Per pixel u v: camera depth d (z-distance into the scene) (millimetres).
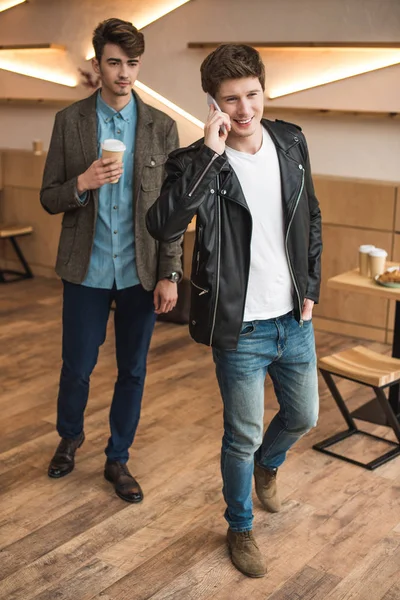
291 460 3529
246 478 2674
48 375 4586
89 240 3014
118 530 2965
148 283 3041
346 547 2857
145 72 5820
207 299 2471
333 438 3703
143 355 3162
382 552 2828
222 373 2584
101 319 3121
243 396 2570
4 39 6629
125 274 3055
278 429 2861
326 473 3418
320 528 2980
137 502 3154
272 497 3053
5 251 7086
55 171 3057
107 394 4281
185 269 5848
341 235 5273
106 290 3078
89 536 2920
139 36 2883
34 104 6621
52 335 5332
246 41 5312
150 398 4227
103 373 4586
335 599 2566
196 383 4465
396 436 3566
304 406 2721
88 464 3479
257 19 5242
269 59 5273
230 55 2311
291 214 2482
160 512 3094
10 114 6867
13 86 6734
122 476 3221
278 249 2510
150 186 3016
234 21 5336
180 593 2594
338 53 5016
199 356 4922
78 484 3301
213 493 3242
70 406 3279
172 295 3064
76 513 3078
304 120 5285
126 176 3010
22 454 3574
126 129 3008
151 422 3920
